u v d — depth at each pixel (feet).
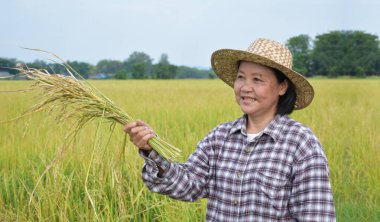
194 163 8.46
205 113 41.57
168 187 8.21
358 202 20.22
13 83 132.77
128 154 18.93
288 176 7.56
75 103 8.48
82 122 8.72
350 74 345.92
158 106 48.19
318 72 354.74
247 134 8.09
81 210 15.67
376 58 341.41
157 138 8.16
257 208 7.61
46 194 16.24
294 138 7.66
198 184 8.35
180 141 25.30
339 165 24.95
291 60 8.23
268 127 7.85
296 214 7.52
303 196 7.45
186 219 15.19
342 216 18.45
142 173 8.35
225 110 44.78
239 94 8.13
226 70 9.23
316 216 7.32
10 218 16.08
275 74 7.97
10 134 28.53
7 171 21.04
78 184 17.84
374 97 75.15
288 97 8.14
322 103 59.31
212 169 8.30
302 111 43.86
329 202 7.38
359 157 25.57
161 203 16.58
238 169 7.88
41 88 8.37
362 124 35.29
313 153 7.52
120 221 14.19
